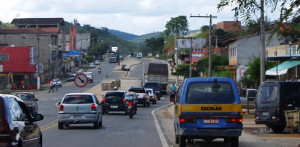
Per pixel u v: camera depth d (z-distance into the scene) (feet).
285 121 71.10
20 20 453.58
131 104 107.96
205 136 50.08
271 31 30.22
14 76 276.21
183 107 50.03
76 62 455.63
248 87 161.99
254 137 67.56
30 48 276.41
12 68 275.18
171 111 135.85
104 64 509.76
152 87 203.62
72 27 543.80
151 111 139.64
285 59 117.91
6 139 31.91
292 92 71.41
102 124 90.53
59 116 78.18
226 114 49.52
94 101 79.51
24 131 34.94
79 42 600.80
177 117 52.85
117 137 66.08
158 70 234.38
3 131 31.99
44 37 334.85
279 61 129.39
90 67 457.27
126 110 117.60
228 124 49.44
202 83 50.37
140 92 160.76
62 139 62.95
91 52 592.60
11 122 32.65
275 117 71.20
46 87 281.13
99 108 81.41
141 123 94.02
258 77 158.20
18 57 275.59
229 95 49.98
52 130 76.95
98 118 79.87
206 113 49.62
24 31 338.95
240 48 218.18
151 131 76.07
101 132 73.67
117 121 98.99
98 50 596.70
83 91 235.20
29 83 275.39
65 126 84.89
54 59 341.41
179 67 279.90
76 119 77.82
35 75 276.62
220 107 49.62
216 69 247.29
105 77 351.25
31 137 37.29
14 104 35.22
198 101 49.93
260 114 73.36
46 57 331.77
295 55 103.30
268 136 69.36
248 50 217.77
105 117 111.04
